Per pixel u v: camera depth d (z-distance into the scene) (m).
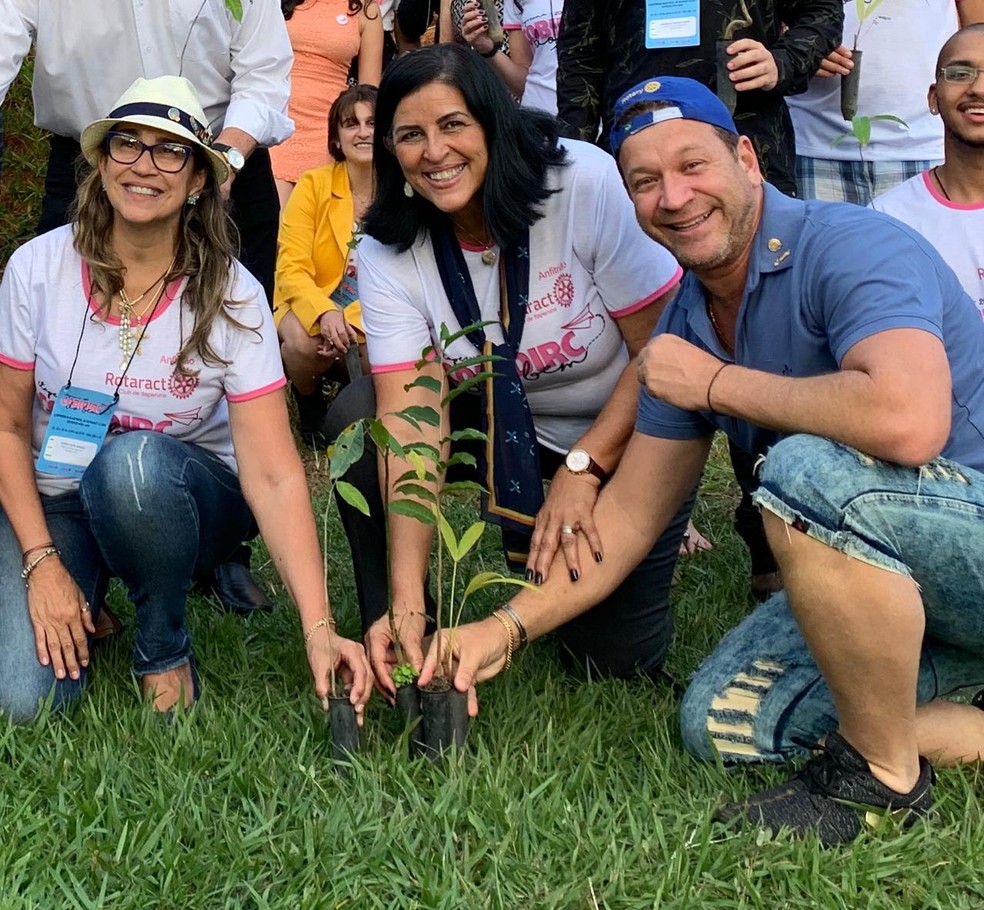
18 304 2.30
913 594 1.84
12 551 2.33
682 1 3.02
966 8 3.42
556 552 2.26
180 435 2.37
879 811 1.95
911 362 1.83
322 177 4.14
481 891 1.80
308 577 2.22
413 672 2.12
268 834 1.89
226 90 3.06
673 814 1.98
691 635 2.77
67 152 3.11
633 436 2.25
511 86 4.28
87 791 1.97
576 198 2.32
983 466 1.99
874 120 3.41
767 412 1.92
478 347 2.37
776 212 2.01
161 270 2.29
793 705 2.10
